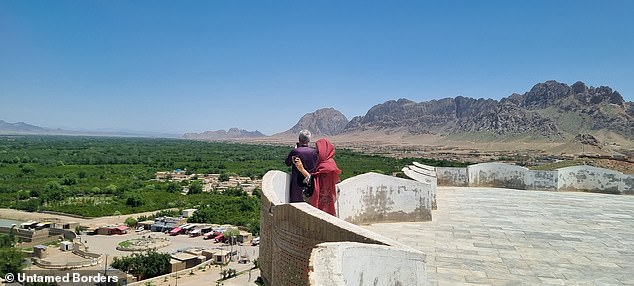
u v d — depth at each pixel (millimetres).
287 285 6934
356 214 12336
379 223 12977
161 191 106375
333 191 9305
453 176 23625
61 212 86500
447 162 112625
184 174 142500
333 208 9266
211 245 67562
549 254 9891
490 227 12734
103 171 142250
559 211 15828
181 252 62188
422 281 6086
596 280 8211
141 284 50375
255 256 62688
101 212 86500
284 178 10203
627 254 10000
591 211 15922
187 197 100188
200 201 95375
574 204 17625
